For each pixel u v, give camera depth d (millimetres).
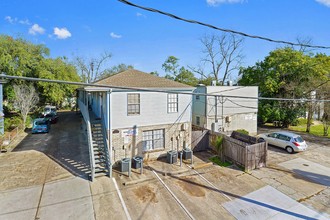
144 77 15656
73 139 18688
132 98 13180
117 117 12820
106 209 8477
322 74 24250
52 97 29109
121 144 13023
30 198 9086
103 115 13969
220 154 14492
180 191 10039
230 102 21625
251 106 22750
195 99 22531
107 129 12734
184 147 15203
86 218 7910
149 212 8375
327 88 22531
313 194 9938
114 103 12688
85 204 8781
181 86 14695
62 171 11852
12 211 8172
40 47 30922
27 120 24484
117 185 10445
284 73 25688
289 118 26219
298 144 15602
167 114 14383
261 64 28453
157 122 14078
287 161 14242
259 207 8820
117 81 13812
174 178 11398
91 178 10984
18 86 24859
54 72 29797
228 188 10398
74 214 8109
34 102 25156
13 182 10492
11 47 27000
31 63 28188
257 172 12383
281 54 26719
